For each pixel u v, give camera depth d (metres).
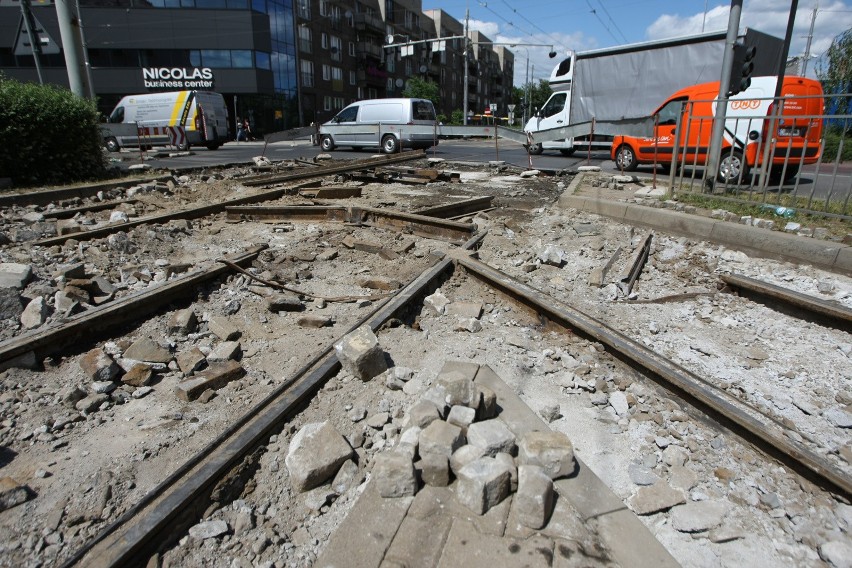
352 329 4.72
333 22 56.84
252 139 42.81
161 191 11.36
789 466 3.09
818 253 6.30
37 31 31.05
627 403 3.75
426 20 78.06
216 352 4.21
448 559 2.40
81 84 14.80
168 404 3.68
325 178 14.05
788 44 9.19
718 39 16.61
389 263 6.74
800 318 5.38
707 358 4.56
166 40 42.44
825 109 11.63
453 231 7.82
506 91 116.25
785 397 3.94
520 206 10.74
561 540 2.49
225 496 2.81
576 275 6.66
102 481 2.88
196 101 28.62
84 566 2.24
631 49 18.58
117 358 4.07
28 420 3.42
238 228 8.37
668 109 13.84
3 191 9.78
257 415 3.38
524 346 4.64
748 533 2.70
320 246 7.41
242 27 43.50
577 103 20.94
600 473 3.11
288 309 5.24
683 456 3.23
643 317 5.42
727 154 12.23
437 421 2.99
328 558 2.41
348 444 3.09
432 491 2.78
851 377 4.24
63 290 4.85
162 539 2.50
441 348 4.53
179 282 5.25
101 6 40.38
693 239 7.68
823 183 12.63
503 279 6.00
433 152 25.22
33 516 2.64
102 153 12.86
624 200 9.42
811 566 2.52
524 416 3.48
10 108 10.27
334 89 58.66
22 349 3.87
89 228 7.47
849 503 2.83
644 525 2.63
